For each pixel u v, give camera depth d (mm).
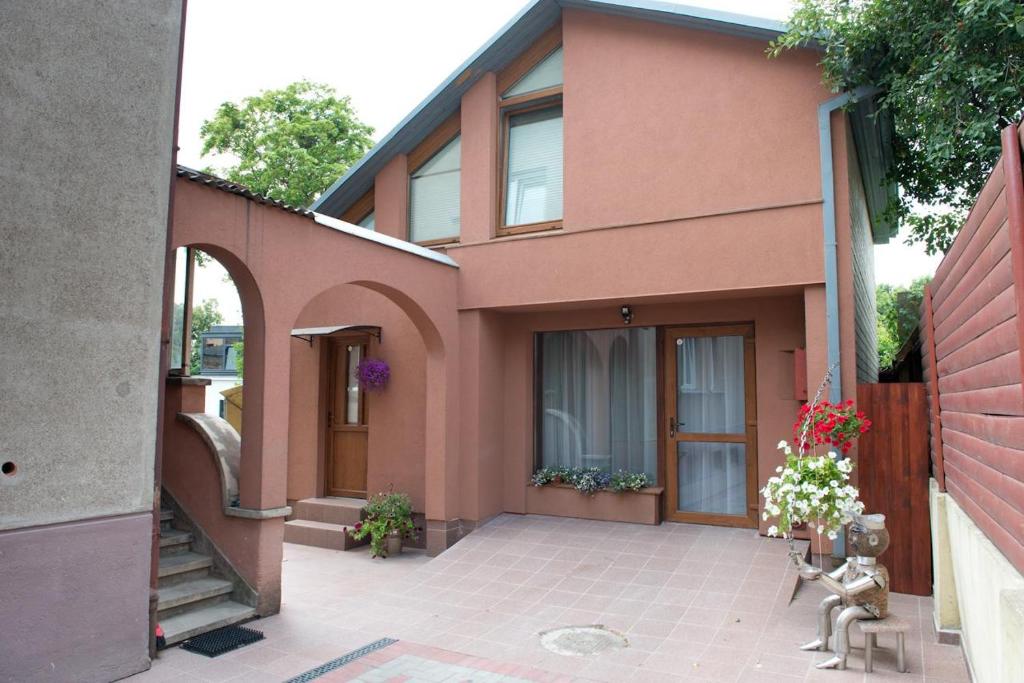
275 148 16828
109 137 4199
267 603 5527
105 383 4160
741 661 4566
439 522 7684
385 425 8680
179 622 5062
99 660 4102
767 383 7133
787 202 6598
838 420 5082
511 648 4875
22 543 3758
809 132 6609
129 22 4320
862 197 9266
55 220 3932
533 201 8211
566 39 7844
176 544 5742
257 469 5488
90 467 4078
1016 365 2617
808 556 6461
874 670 4383
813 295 6488
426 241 8820
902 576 5957
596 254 7430
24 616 3758
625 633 5109
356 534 7914
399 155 9062
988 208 3000
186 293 6375
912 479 5973
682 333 7805
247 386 5594
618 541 7133
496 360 8344
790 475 4816
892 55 6418
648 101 7344
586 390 8406
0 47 3703
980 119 6047
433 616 5566
